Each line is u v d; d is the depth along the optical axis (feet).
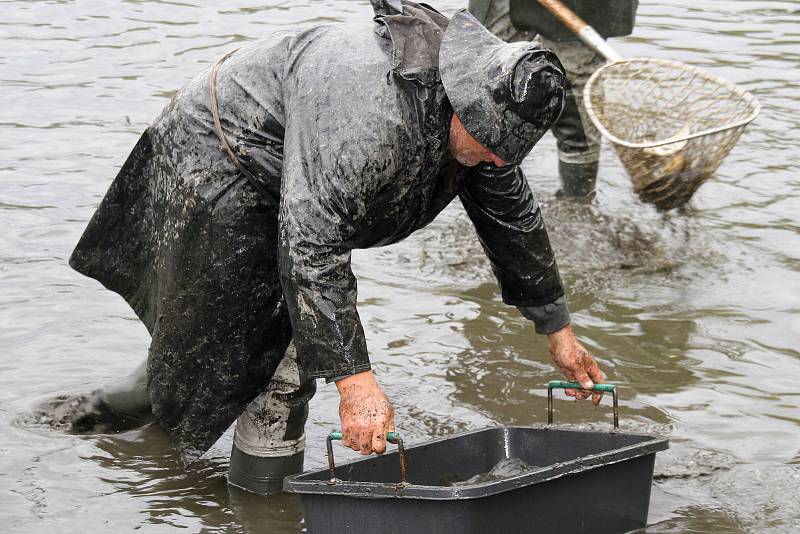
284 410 18.02
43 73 40.65
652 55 42.70
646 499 16.52
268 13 47.62
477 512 14.62
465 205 17.78
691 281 26.55
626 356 23.26
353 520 15.25
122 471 19.06
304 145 14.82
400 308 25.36
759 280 26.63
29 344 23.18
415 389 21.89
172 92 39.04
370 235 15.66
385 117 14.52
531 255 17.83
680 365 22.91
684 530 17.12
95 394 20.33
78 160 33.17
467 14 15.16
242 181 16.30
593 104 28.94
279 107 15.76
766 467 19.15
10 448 19.51
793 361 23.09
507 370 22.71
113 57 42.39
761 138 35.32
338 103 14.67
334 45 15.24
